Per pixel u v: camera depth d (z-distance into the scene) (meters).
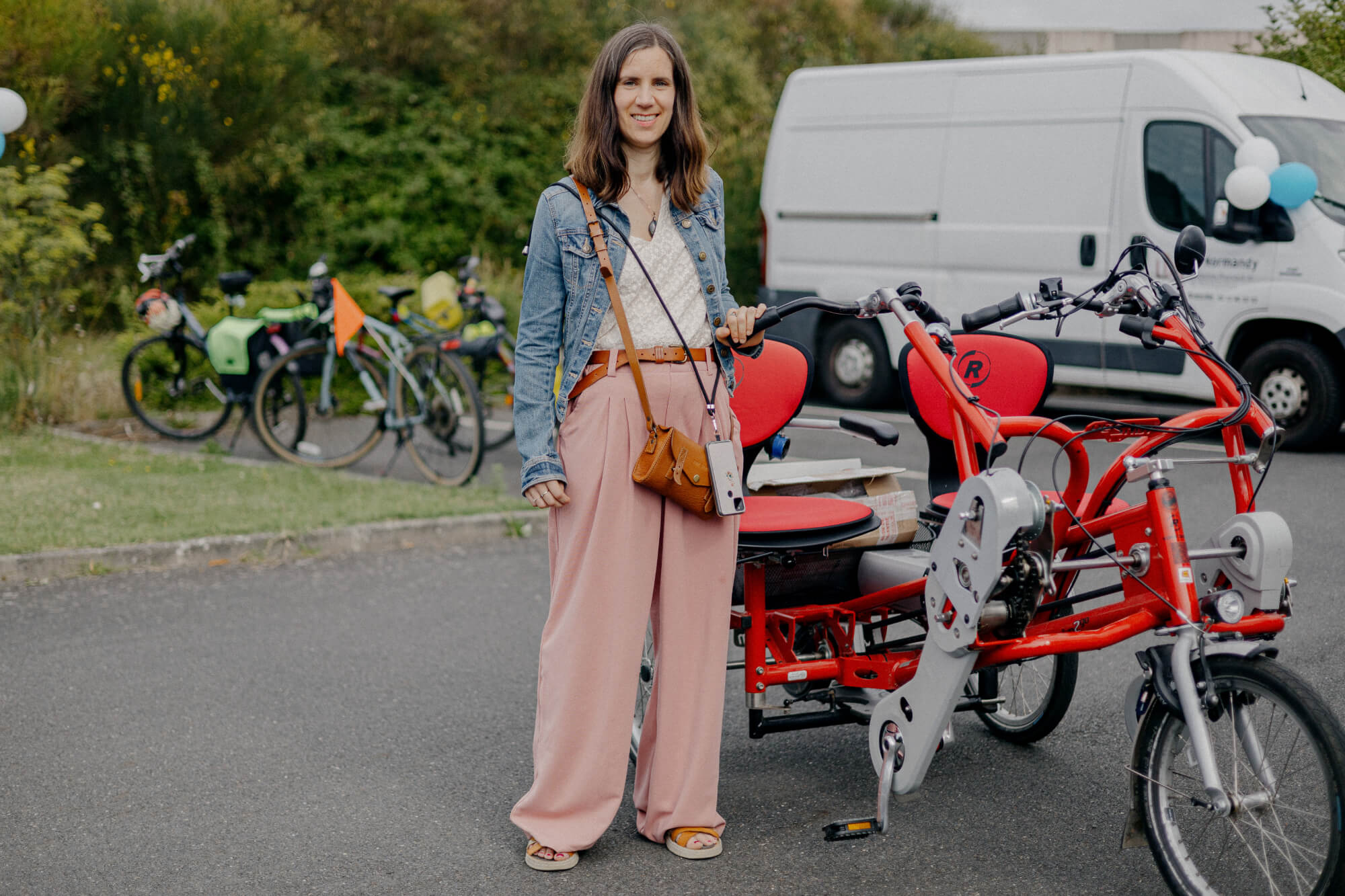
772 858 3.19
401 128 16.41
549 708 3.17
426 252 15.70
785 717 3.46
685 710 3.18
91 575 5.90
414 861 3.19
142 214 12.97
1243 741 2.69
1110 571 5.72
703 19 20.27
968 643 2.75
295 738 4.02
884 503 3.71
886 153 10.69
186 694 4.41
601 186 3.03
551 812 3.16
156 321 9.28
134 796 3.59
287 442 8.52
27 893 3.03
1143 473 2.81
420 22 16.86
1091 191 9.50
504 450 9.26
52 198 9.92
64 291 10.34
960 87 10.26
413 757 3.88
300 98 14.59
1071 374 9.59
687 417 3.07
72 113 12.87
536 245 3.07
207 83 13.65
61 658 4.77
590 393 3.06
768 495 3.72
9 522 6.39
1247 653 2.61
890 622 3.60
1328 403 8.45
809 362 3.72
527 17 17.66
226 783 3.68
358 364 8.23
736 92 19.36
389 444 9.31
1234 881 2.75
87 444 8.93
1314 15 10.66
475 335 8.92
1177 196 9.05
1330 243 8.42
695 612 3.15
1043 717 3.85
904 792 2.98
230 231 13.87
